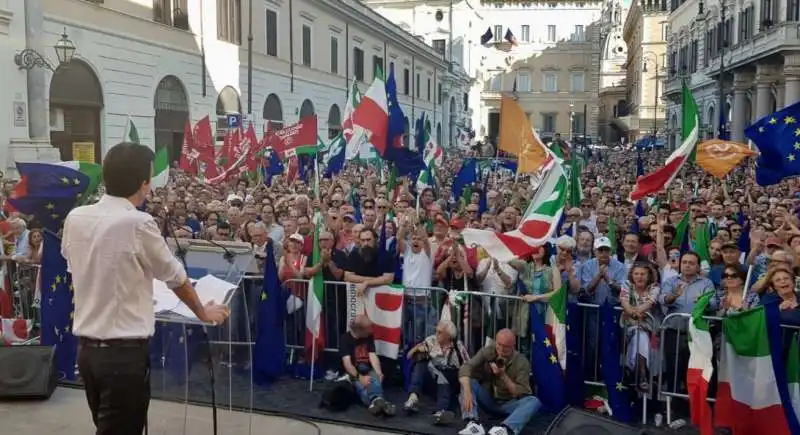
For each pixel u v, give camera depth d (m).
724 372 6.02
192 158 18.08
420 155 12.81
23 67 18.09
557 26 86.06
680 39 55.28
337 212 10.27
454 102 70.50
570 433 5.10
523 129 10.67
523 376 6.55
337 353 7.80
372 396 6.84
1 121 17.50
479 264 8.00
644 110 70.81
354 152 15.37
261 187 15.53
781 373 5.87
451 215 12.44
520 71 86.81
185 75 26.92
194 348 5.73
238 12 30.78
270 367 7.59
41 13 18.61
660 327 6.75
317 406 6.92
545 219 7.43
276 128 34.06
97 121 22.25
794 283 6.64
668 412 6.63
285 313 7.89
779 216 10.15
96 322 3.73
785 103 31.78
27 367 6.74
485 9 85.75
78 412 6.45
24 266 8.45
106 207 3.76
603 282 7.61
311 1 37.78
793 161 9.26
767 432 5.90
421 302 7.67
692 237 10.60
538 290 7.53
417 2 68.69
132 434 3.83
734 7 40.41
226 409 5.80
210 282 4.65
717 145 12.28
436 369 6.85
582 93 86.00
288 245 8.16
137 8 24.05
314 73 38.81
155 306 4.40
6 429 6.04
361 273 7.72
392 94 12.57
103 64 22.17
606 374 6.80
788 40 30.88
